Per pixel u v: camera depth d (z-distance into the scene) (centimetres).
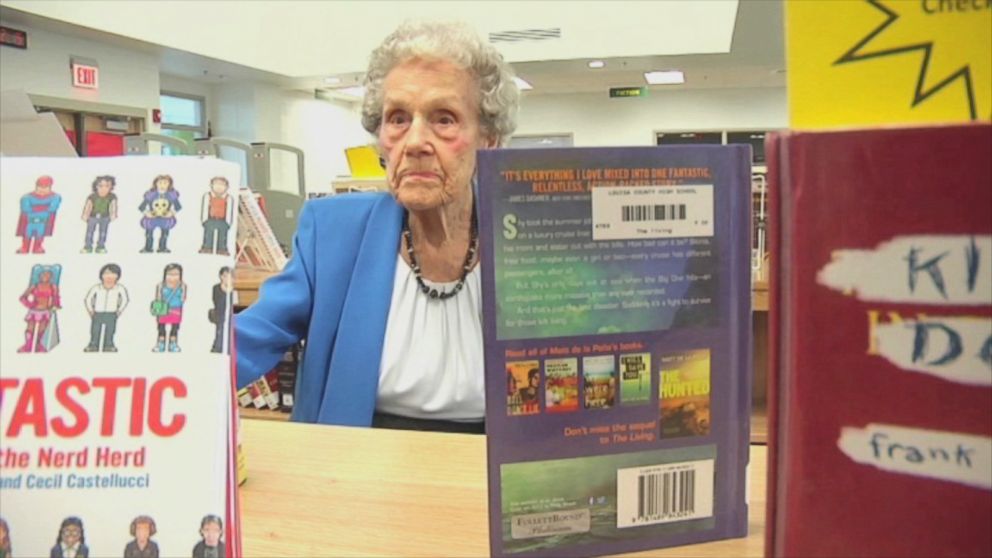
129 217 44
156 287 43
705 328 51
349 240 117
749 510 60
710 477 53
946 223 35
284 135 1122
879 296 36
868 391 37
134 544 40
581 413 50
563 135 1285
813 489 38
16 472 41
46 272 43
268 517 63
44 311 43
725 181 49
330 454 78
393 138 104
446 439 83
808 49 36
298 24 903
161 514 41
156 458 41
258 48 911
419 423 113
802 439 38
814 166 36
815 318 37
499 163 46
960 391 36
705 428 52
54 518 41
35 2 636
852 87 36
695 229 49
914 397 36
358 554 56
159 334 43
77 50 746
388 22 856
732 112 1222
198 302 43
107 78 786
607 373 50
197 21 812
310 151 1203
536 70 974
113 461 41
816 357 37
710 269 50
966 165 34
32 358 42
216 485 41
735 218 50
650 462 52
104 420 42
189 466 41
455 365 112
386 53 106
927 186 35
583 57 848
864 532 38
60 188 45
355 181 340
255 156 349
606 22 823
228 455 43
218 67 909
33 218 44
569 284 48
